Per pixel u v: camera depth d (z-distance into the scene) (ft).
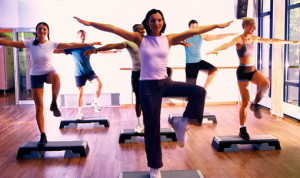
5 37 36.09
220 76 27.71
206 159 13.46
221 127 19.20
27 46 13.08
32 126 20.18
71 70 26.94
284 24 21.39
